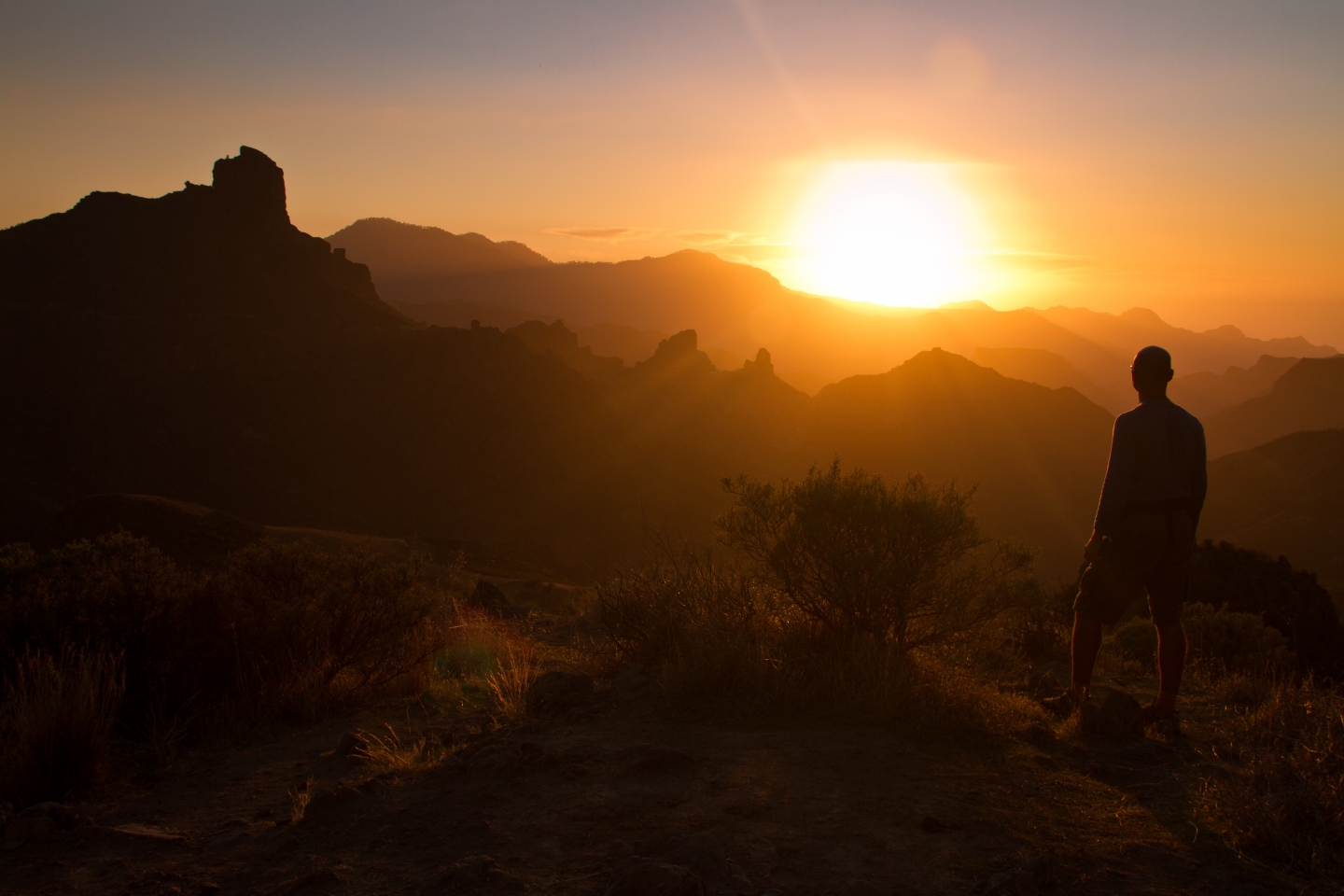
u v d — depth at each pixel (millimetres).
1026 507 155625
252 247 155375
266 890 2607
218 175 159875
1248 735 4250
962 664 5008
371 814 3203
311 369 131875
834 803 3146
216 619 5516
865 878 2512
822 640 5148
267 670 5492
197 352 130125
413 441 128375
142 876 2762
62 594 5027
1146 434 4375
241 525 28438
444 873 2570
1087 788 3418
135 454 119500
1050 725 4391
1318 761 3086
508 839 2863
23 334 126250
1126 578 4430
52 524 27875
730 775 3455
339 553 6430
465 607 8859
